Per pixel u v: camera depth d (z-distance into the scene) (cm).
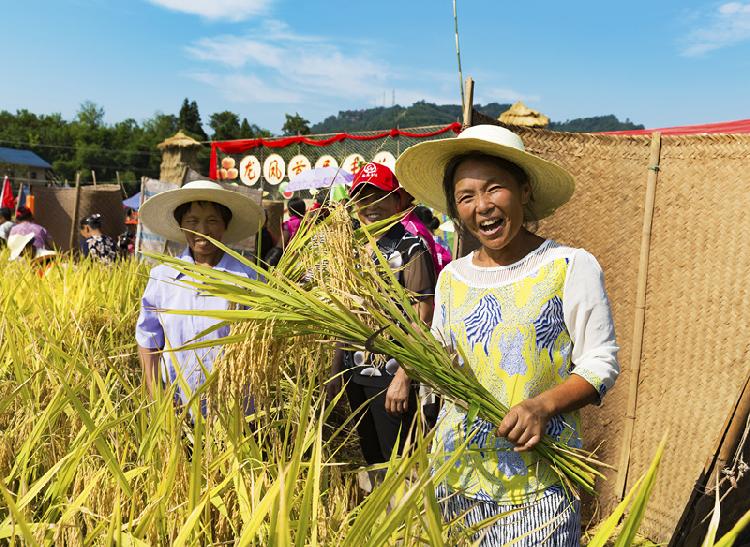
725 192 375
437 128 930
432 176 240
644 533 382
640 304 400
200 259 328
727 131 592
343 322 203
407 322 208
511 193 206
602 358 197
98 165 11038
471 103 351
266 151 1291
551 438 199
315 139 1167
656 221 399
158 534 175
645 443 398
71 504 186
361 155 1046
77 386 249
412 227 351
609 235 404
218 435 225
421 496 149
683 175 389
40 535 177
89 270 615
